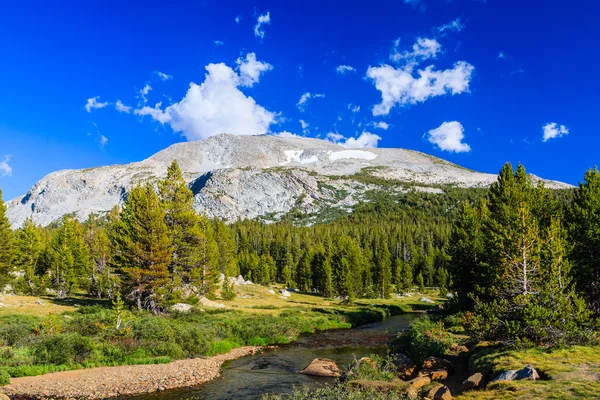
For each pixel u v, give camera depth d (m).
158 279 45.59
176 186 52.78
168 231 49.34
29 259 70.62
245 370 27.50
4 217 57.59
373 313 62.12
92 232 78.12
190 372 26.16
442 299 96.94
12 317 38.91
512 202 43.00
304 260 111.56
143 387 22.50
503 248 26.25
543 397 13.78
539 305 22.78
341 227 197.00
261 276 112.69
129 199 54.22
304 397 16.61
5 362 24.67
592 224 32.69
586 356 18.78
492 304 24.25
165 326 33.44
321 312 62.41
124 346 29.52
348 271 82.12
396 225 188.50
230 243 104.00
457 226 52.84
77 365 26.28
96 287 65.94
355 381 19.58
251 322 43.81
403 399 16.66
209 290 57.28
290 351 35.03
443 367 22.80
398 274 113.19
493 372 18.34
